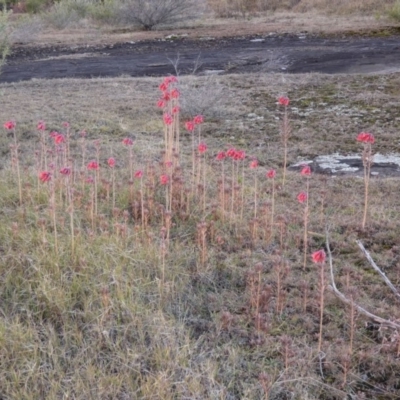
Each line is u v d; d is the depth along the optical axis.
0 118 7.38
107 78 10.15
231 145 6.40
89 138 6.66
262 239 4.06
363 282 3.51
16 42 15.34
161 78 9.97
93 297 3.18
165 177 3.86
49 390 2.57
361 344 2.94
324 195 4.79
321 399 2.60
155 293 3.29
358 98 8.10
